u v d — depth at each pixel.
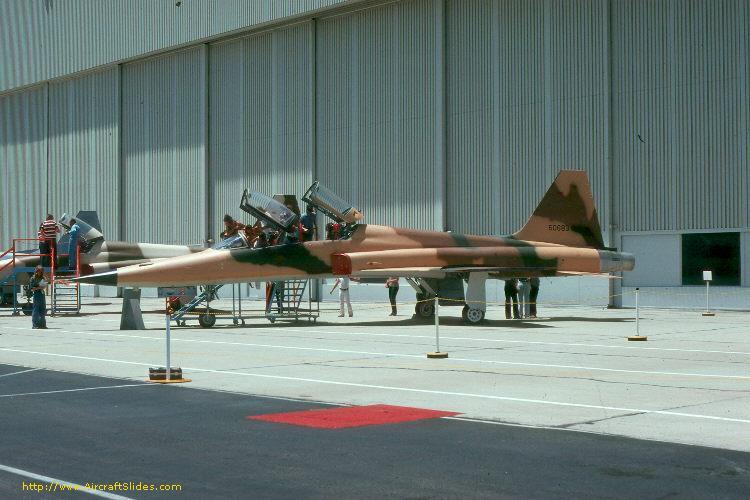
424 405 11.05
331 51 43.19
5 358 17.03
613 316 29.59
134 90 52.81
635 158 33.72
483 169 37.91
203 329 24.97
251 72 46.69
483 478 7.38
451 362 15.85
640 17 33.62
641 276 33.69
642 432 9.27
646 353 17.28
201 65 48.88
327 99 43.34
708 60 31.92
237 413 10.57
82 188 56.00
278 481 7.32
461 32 38.62
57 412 10.72
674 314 30.34
